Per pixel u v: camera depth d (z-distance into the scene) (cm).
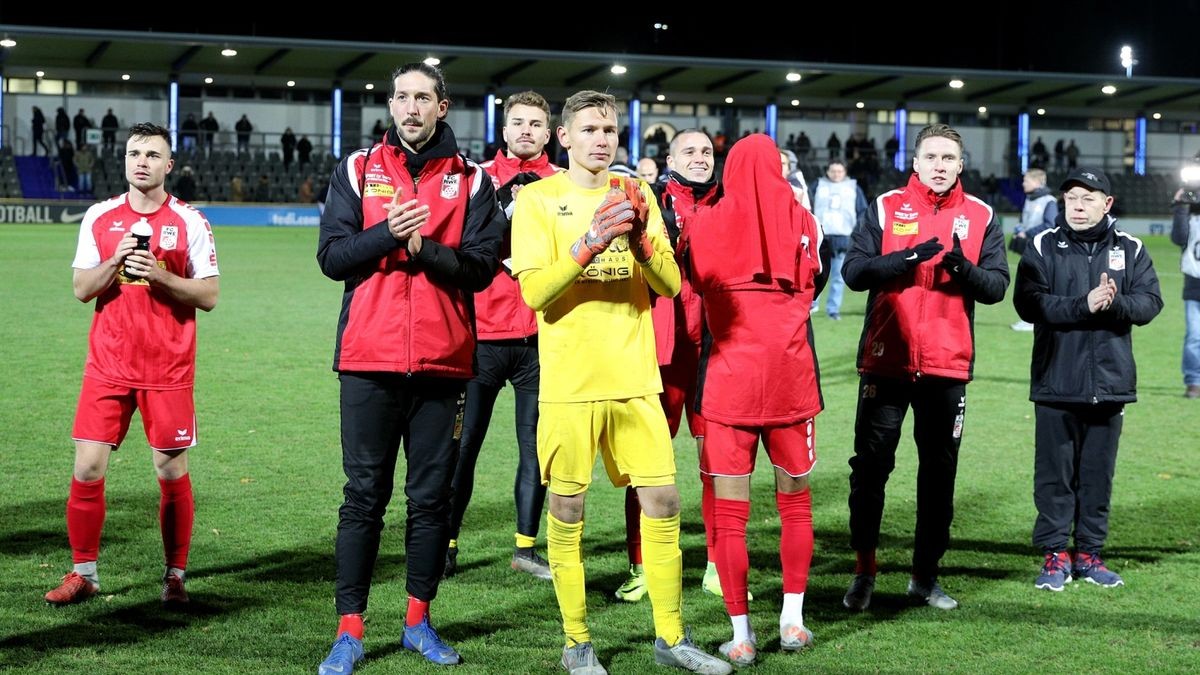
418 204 392
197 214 454
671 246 433
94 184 3138
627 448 391
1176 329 1331
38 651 392
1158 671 392
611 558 516
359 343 388
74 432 442
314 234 2797
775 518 580
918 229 465
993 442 755
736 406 405
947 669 393
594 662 386
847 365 1048
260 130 3525
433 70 399
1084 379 481
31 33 2850
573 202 389
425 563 400
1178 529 564
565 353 385
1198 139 4062
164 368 442
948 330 457
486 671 387
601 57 3144
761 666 396
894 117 3922
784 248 402
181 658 389
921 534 464
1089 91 3534
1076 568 497
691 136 464
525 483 496
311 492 605
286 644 404
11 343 1049
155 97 3434
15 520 542
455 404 404
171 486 443
